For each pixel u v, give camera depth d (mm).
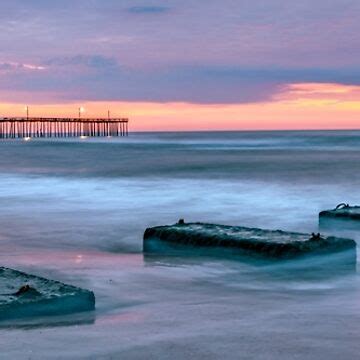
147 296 6789
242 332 4984
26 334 5047
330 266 8633
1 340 4828
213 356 4312
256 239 9016
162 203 18453
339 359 4203
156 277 7883
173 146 87188
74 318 5762
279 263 8391
